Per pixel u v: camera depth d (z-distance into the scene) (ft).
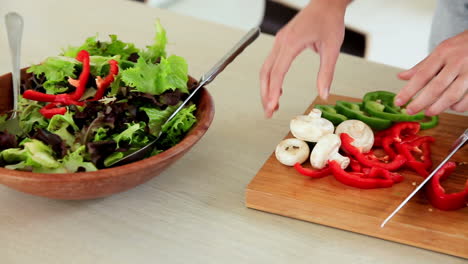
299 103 4.30
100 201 3.19
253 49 5.21
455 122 3.89
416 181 3.27
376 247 2.94
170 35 5.41
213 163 3.56
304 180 3.25
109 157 2.93
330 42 3.59
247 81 4.63
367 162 3.34
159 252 2.84
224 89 4.49
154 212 3.12
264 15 9.55
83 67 3.38
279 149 3.39
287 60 3.54
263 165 3.39
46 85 3.44
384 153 3.59
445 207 3.01
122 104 3.15
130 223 3.03
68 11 5.85
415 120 3.78
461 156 3.53
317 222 3.09
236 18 10.75
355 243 2.96
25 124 3.21
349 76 4.73
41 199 3.18
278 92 3.52
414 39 9.02
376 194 3.14
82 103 3.23
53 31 5.40
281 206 3.11
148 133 3.15
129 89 3.26
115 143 2.91
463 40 3.25
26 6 5.92
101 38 5.30
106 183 2.71
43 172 2.82
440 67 3.24
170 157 2.82
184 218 3.08
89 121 3.10
